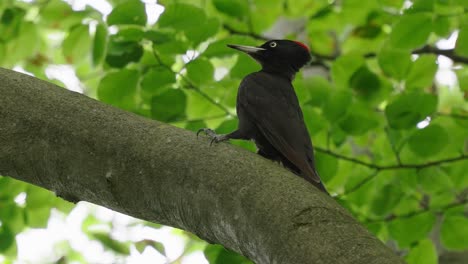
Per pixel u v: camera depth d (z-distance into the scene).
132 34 10.45
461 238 11.59
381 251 5.00
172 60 10.70
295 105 9.78
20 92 6.68
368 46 13.49
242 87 9.78
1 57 13.16
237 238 5.71
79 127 6.46
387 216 12.03
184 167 6.09
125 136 6.38
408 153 11.81
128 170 6.28
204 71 10.59
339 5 13.48
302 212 5.41
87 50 12.41
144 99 11.07
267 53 11.12
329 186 11.99
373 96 11.73
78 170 6.43
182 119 10.79
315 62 13.65
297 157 8.41
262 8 13.12
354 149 13.40
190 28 10.48
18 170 6.62
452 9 11.38
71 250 16.62
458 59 12.48
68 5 12.90
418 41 11.00
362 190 11.77
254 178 5.81
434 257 11.52
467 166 11.83
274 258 5.29
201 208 5.96
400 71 11.42
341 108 11.22
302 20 14.80
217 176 5.93
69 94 6.72
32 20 13.05
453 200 12.09
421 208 12.36
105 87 10.59
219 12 12.22
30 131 6.54
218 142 6.25
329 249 5.08
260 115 9.29
